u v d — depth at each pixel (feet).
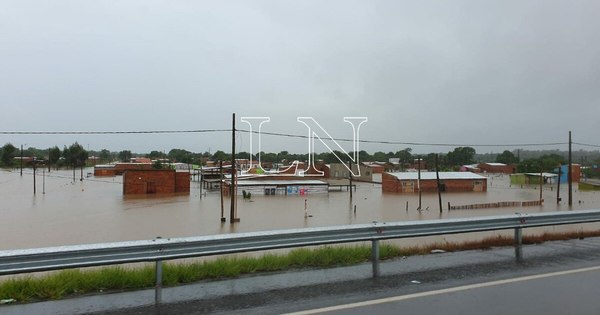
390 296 18.02
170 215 140.15
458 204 186.60
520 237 28.94
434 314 15.85
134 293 18.70
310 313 16.01
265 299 17.71
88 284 19.40
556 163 378.53
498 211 159.63
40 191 233.76
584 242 30.66
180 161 617.21
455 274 21.62
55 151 520.83
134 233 101.24
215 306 16.85
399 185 253.44
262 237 21.85
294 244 22.53
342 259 24.67
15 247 81.10
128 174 223.71
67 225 114.32
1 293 17.99
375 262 24.16
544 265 23.48
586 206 178.29
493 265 23.52
